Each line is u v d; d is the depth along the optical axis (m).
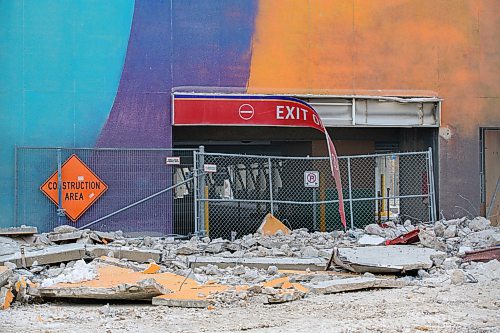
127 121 28.22
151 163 28.20
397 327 13.70
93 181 27.80
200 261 21.41
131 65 28.28
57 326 14.11
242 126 30.83
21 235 24.11
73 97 27.88
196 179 27.08
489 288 18.25
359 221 32.66
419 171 31.72
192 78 28.67
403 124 30.39
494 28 31.08
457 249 23.25
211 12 28.83
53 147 27.39
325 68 29.62
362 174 33.03
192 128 31.50
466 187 31.02
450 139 30.84
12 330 13.73
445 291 17.86
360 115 29.95
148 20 28.42
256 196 33.53
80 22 27.97
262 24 29.16
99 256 21.08
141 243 25.31
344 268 20.41
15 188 27.30
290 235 26.45
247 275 19.45
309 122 28.73
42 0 27.70
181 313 15.38
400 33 30.28
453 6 30.72
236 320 14.55
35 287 16.88
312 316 14.91
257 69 29.09
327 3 29.64
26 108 27.56
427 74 30.52
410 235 24.17
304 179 30.78
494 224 31.78
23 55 27.59
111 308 16.02
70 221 27.58
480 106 31.02
